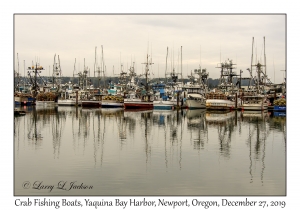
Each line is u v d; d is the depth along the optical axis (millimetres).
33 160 34656
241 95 118562
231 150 40281
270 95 127875
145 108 120438
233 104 111625
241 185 27250
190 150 40125
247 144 44344
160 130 58219
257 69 115188
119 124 67375
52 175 29406
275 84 136500
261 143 45156
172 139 48094
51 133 53656
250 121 74312
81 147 41625
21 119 76375
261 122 72062
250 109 107125
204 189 26250
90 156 36531
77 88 168000
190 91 119250
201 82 126438
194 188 26469
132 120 75938
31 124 66250
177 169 31531
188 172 30625
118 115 90000
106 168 31703
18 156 36469
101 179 28375
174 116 87375
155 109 117125
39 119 76812
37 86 160500
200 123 69938
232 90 127375
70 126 63438
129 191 25734
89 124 67062
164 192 25516
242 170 31406
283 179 28672
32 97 142375
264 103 107938
